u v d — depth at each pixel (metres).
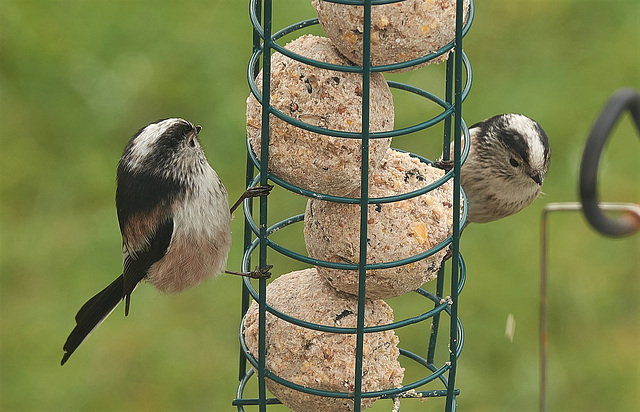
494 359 12.60
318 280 7.86
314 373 7.56
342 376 7.53
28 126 15.05
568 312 13.03
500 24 16.11
